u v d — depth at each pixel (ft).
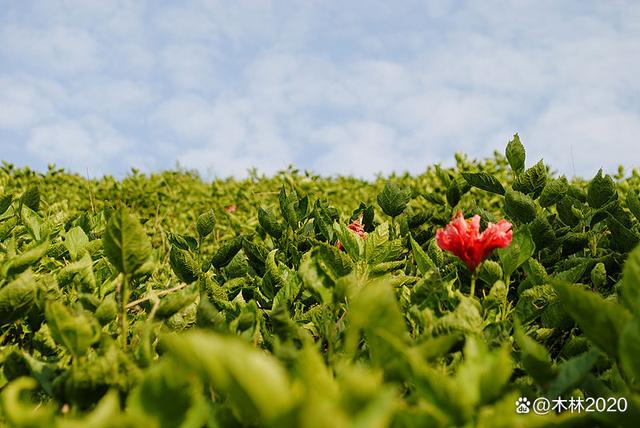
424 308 1.93
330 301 1.90
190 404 1.14
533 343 1.46
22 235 2.89
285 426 0.86
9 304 1.84
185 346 0.97
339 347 1.99
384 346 1.34
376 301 1.32
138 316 2.34
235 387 0.96
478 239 2.24
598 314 1.37
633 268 1.42
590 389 1.50
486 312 2.16
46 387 1.60
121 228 1.74
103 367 1.44
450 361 1.92
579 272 2.38
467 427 1.16
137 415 1.13
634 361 1.21
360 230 2.97
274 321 1.79
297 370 1.32
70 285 2.39
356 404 0.92
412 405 1.38
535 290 2.16
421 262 2.37
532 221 2.73
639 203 2.95
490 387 1.27
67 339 1.55
